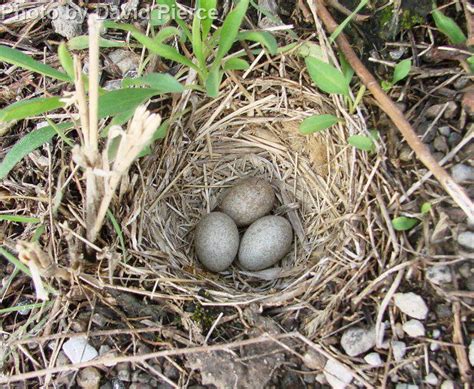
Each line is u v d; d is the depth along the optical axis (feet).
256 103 0.68
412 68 0.62
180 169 0.71
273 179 0.76
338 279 0.60
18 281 0.61
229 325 0.59
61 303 0.58
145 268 0.61
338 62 0.63
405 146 0.61
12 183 0.64
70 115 0.62
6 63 0.69
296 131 0.70
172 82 0.58
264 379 0.55
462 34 0.60
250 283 0.72
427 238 0.57
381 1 0.64
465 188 0.57
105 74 0.68
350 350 0.56
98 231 0.59
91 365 0.55
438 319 0.55
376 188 0.60
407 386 0.54
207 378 0.55
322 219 0.70
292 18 0.68
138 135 0.48
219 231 0.71
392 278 0.57
